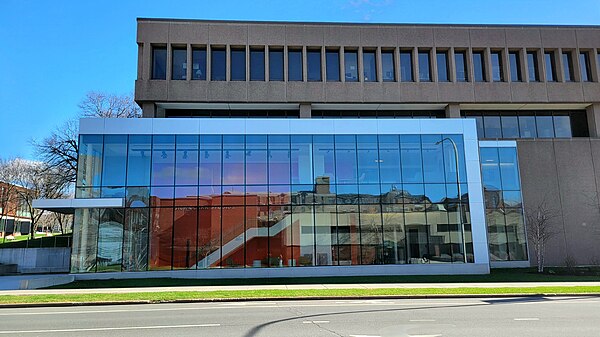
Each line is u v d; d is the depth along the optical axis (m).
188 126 26.97
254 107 31.95
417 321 11.23
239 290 18.92
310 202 26.75
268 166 26.95
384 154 27.58
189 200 26.20
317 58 32.50
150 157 26.45
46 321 11.90
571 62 34.28
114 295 17.44
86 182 25.94
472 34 33.19
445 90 32.25
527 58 33.97
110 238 25.52
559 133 34.28
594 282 21.86
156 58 31.38
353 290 18.58
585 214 31.83
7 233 73.44
